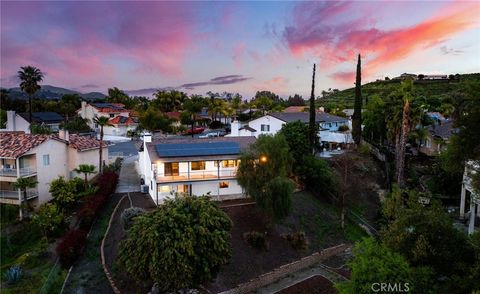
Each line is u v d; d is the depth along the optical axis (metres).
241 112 119.06
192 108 96.12
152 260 20.09
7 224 32.59
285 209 32.06
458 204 40.31
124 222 29.02
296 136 45.44
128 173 48.44
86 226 30.81
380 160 54.81
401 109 46.09
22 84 74.81
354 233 37.38
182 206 23.00
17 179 33.78
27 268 25.59
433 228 18.56
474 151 21.59
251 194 33.31
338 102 152.50
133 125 93.19
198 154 37.81
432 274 16.97
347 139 59.75
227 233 22.84
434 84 134.00
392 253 17.81
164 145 40.19
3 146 36.62
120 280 24.25
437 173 43.31
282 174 34.03
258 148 34.91
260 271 28.56
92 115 101.00
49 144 38.47
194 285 21.50
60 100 121.25
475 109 20.58
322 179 42.81
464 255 18.06
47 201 37.91
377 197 44.94
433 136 52.16
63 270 24.91
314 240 34.41
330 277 29.45
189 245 20.45
